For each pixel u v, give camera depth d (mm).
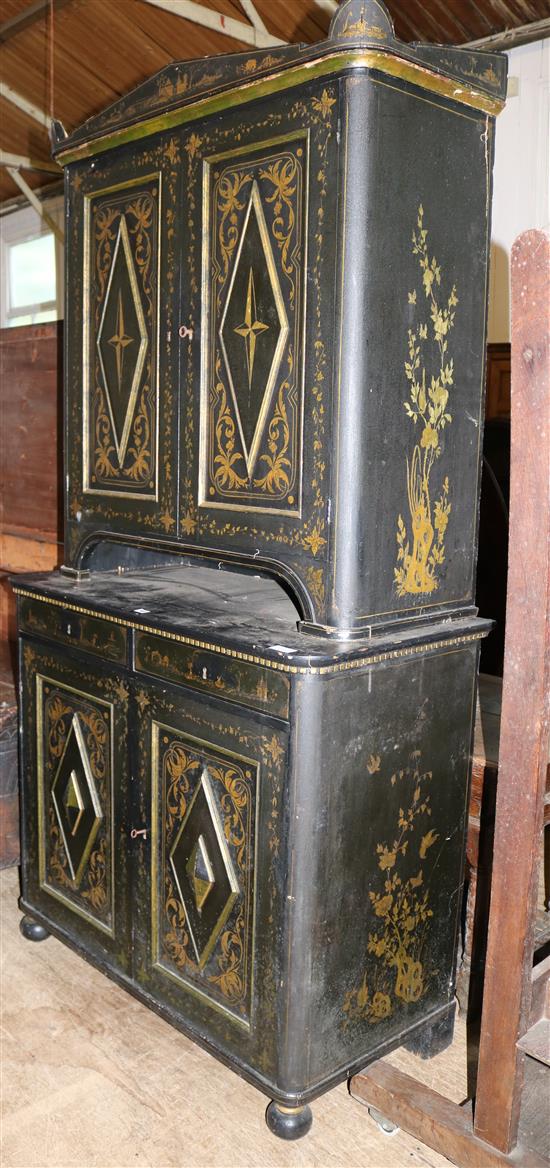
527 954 1558
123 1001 2219
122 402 2043
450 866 1945
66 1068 1971
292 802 1603
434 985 1969
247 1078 1764
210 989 1847
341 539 1605
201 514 1863
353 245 1526
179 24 4082
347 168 1514
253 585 2252
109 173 2025
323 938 1679
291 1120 1729
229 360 1769
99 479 2148
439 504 1777
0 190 6199
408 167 1594
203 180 1777
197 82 1751
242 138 1695
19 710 2365
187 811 1848
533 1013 1639
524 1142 1655
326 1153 1762
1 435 3520
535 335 1411
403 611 1739
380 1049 1852
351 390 1561
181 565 2518
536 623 1476
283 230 1635
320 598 1649
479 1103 1646
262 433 1714
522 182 3256
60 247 5844
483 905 2148
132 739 1974
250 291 1708
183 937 1898
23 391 3369
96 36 4391
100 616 2010
